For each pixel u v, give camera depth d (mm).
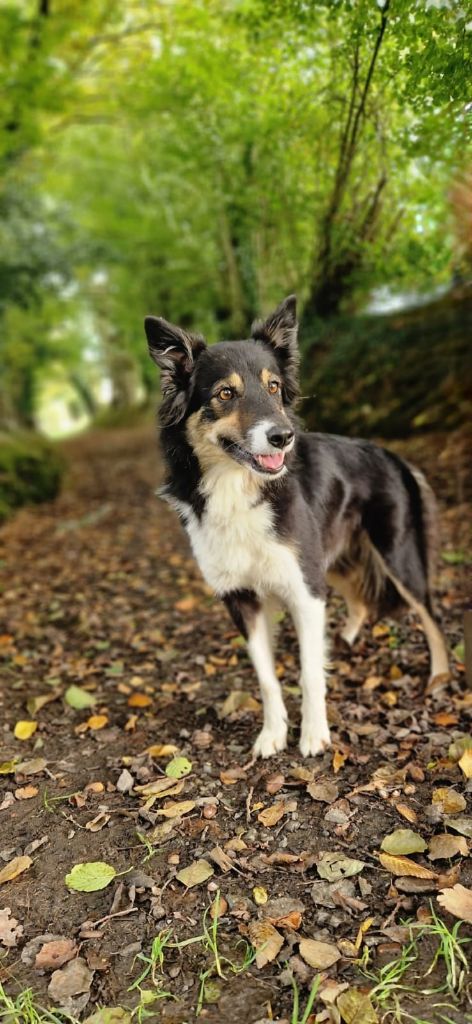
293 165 5168
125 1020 1790
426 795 2566
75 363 30266
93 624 5090
